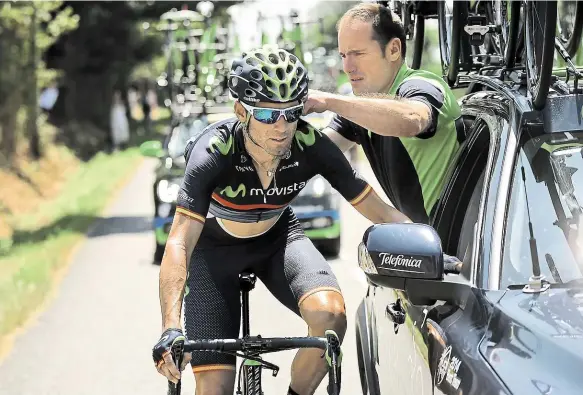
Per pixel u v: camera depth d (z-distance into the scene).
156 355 3.28
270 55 3.51
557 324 2.83
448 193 3.96
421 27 6.07
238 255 4.06
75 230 15.28
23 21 22.08
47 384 7.05
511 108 3.62
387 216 3.87
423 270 3.13
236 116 3.65
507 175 3.36
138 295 10.01
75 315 9.23
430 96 4.17
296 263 4.00
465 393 2.79
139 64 45.16
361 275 10.41
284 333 8.08
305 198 11.40
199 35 16.39
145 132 45.75
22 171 22.27
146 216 17.34
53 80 31.59
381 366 4.23
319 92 3.97
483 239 3.27
